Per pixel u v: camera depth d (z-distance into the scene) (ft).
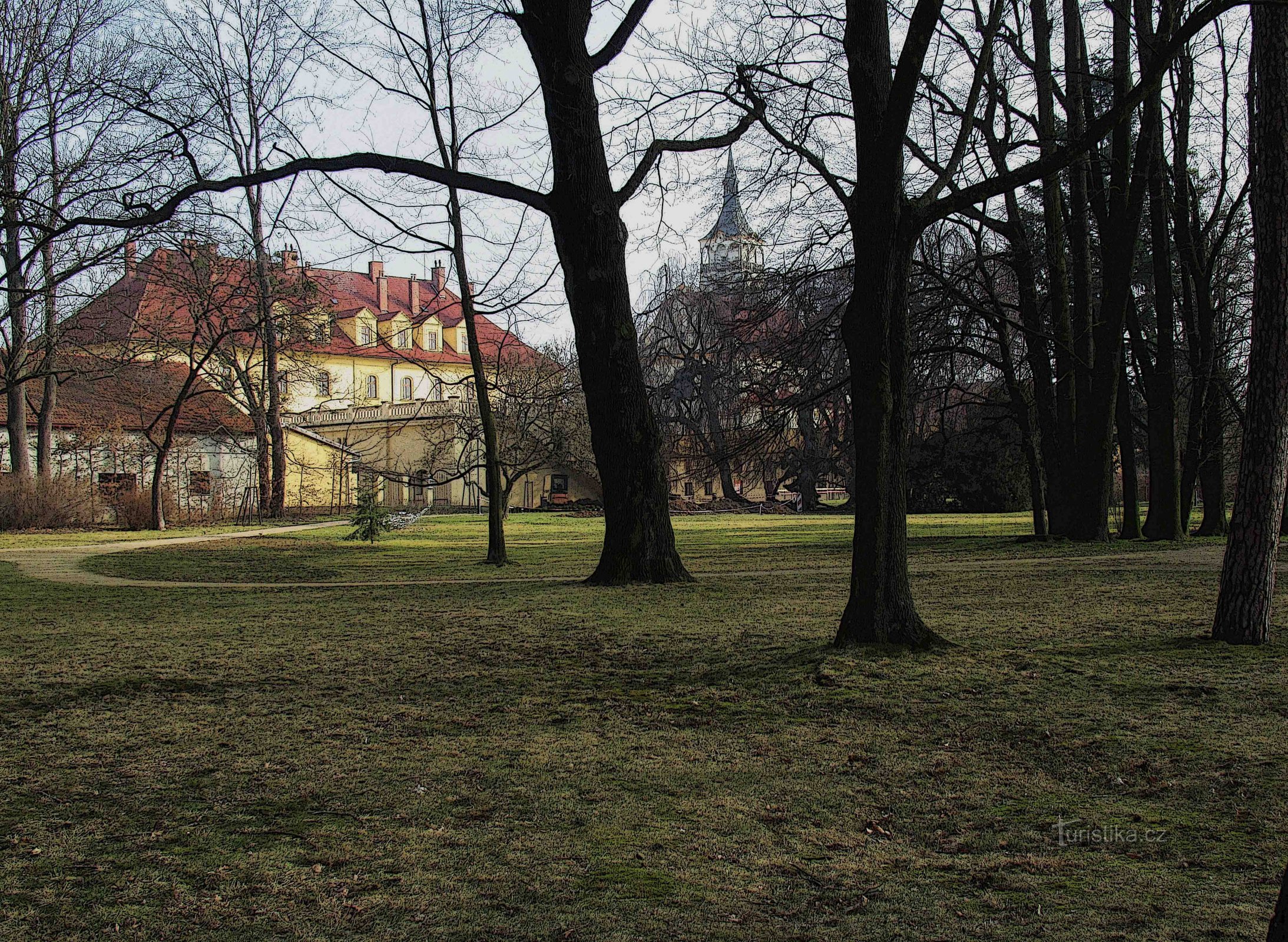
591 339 52.90
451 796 19.51
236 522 139.03
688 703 26.94
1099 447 79.36
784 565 70.64
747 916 13.99
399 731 24.54
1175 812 18.10
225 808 18.86
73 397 160.66
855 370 31.99
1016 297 91.15
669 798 19.38
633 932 13.46
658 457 54.90
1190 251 83.66
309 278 136.87
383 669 32.30
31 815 18.54
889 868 15.85
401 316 260.21
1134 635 34.14
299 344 159.63
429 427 150.82
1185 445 93.97
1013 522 136.98
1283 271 31.07
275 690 29.40
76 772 21.31
